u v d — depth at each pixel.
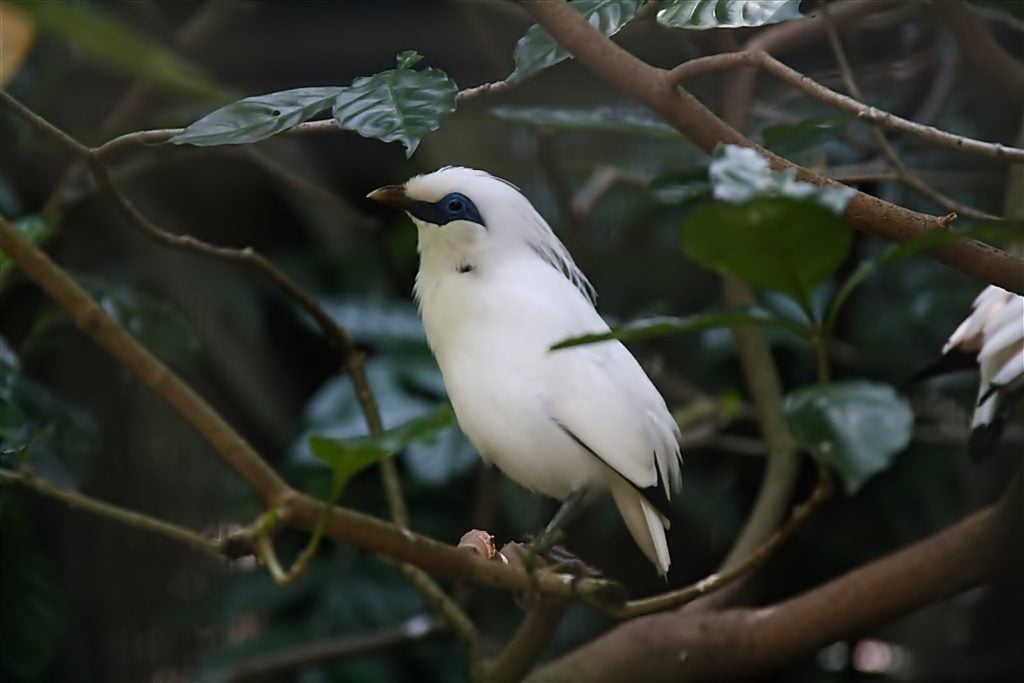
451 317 7.10
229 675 9.59
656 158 11.31
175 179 11.29
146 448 10.77
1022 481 7.18
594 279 11.30
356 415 9.97
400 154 11.58
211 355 11.30
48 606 9.17
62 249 10.98
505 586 5.21
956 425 10.72
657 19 5.72
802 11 9.48
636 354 11.23
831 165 10.99
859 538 10.95
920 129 5.51
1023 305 6.86
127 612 10.67
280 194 11.54
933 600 7.80
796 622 8.16
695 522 10.94
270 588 10.49
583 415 6.81
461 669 10.30
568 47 5.55
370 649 9.59
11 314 10.41
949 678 10.89
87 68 10.08
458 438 9.91
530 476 7.06
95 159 6.37
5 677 9.75
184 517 10.80
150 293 11.20
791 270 3.86
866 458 5.02
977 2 8.18
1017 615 10.72
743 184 3.70
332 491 4.35
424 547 4.83
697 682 8.48
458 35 10.30
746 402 11.25
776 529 9.01
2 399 7.17
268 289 11.44
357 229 11.80
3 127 9.94
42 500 10.59
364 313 10.84
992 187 10.27
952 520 10.80
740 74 9.60
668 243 11.33
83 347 10.65
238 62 10.33
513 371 6.87
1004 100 9.35
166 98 10.07
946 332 10.62
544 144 9.77
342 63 10.39
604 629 10.69
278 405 11.59
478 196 7.20
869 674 11.05
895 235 5.23
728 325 4.04
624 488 7.04
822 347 4.00
